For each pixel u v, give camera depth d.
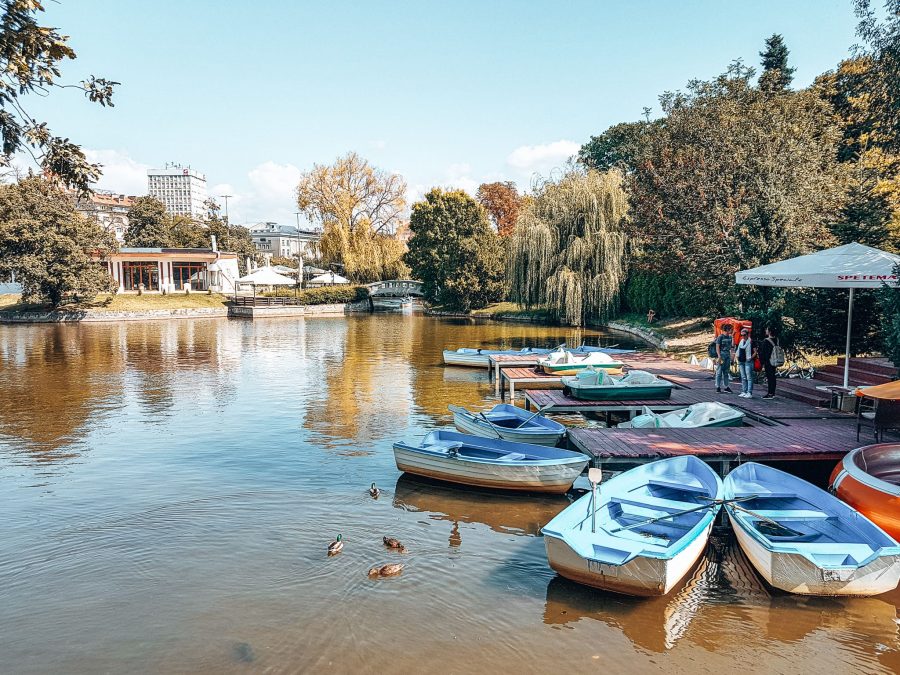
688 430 12.28
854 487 8.70
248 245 94.75
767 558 7.39
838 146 31.52
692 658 6.38
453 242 64.75
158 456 13.41
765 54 49.34
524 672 6.12
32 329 43.91
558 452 11.40
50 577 8.07
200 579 7.99
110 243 55.97
